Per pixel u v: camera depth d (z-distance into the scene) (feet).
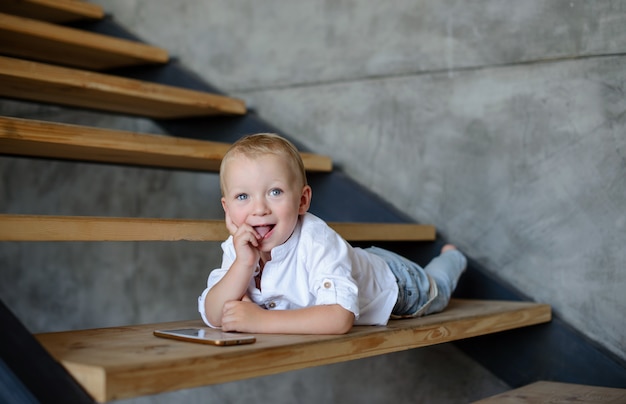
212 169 10.86
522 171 9.39
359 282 6.75
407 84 10.27
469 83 9.77
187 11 12.48
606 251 8.83
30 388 4.57
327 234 6.39
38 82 9.11
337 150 10.91
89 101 10.36
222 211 12.60
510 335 9.43
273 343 5.45
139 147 8.51
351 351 5.93
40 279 14.88
